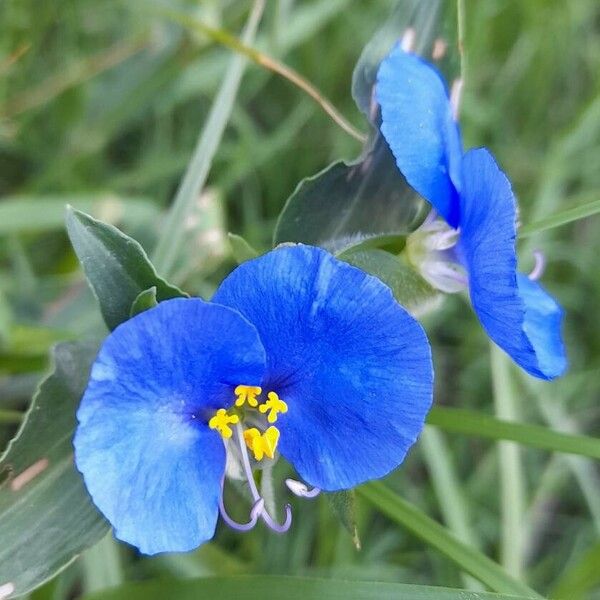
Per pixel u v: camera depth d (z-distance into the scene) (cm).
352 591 11
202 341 9
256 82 20
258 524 16
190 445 10
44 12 19
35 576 10
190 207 13
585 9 22
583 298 20
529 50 22
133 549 15
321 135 21
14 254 17
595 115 19
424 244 11
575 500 19
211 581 12
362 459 10
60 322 16
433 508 18
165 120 20
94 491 9
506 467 15
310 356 10
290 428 10
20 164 19
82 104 19
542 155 22
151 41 18
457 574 16
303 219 12
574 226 21
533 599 11
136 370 9
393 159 12
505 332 10
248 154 19
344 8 21
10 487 11
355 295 9
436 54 12
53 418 11
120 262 10
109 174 20
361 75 12
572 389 19
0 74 17
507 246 10
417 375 9
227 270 18
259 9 15
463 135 21
